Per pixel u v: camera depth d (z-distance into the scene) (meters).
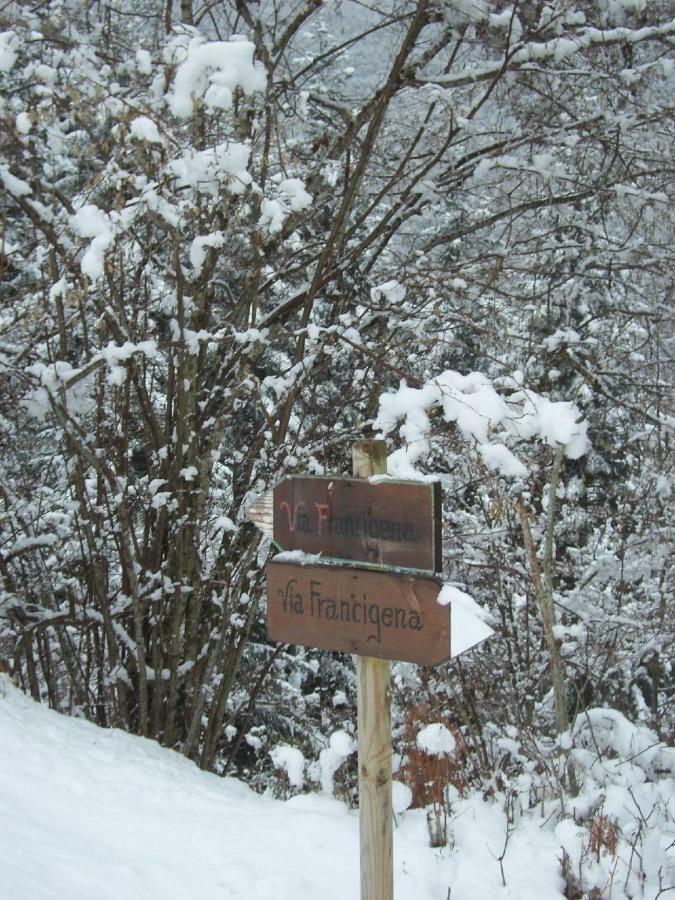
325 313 8.22
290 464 5.89
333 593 2.77
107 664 6.95
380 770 2.74
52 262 5.94
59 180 7.35
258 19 6.34
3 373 5.79
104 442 6.41
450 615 2.56
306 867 3.41
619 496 8.76
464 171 7.36
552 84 7.40
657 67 7.16
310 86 7.88
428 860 3.55
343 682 10.73
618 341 7.59
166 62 5.64
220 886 3.18
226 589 6.10
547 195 7.56
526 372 6.61
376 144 7.32
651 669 7.05
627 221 7.51
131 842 3.43
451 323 6.69
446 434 4.93
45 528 6.85
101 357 5.54
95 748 4.62
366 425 5.96
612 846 3.51
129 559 5.97
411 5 7.26
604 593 7.07
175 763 4.93
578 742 4.88
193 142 5.85
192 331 6.09
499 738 4.92
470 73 6.99
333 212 7.56
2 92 5.96
